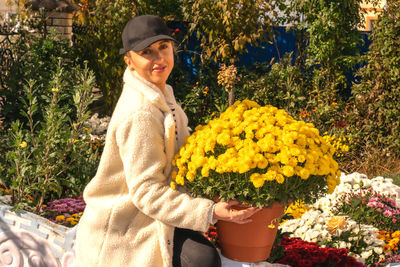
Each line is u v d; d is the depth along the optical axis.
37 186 3.52
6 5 10.62
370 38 7.70
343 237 3.51
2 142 4.19
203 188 2.16
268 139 2.11
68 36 8.91
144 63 2.13
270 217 2.21
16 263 2.73
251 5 8.06
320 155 2.17
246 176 2.09
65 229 2.57
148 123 2.02
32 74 6.58
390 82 7.38
